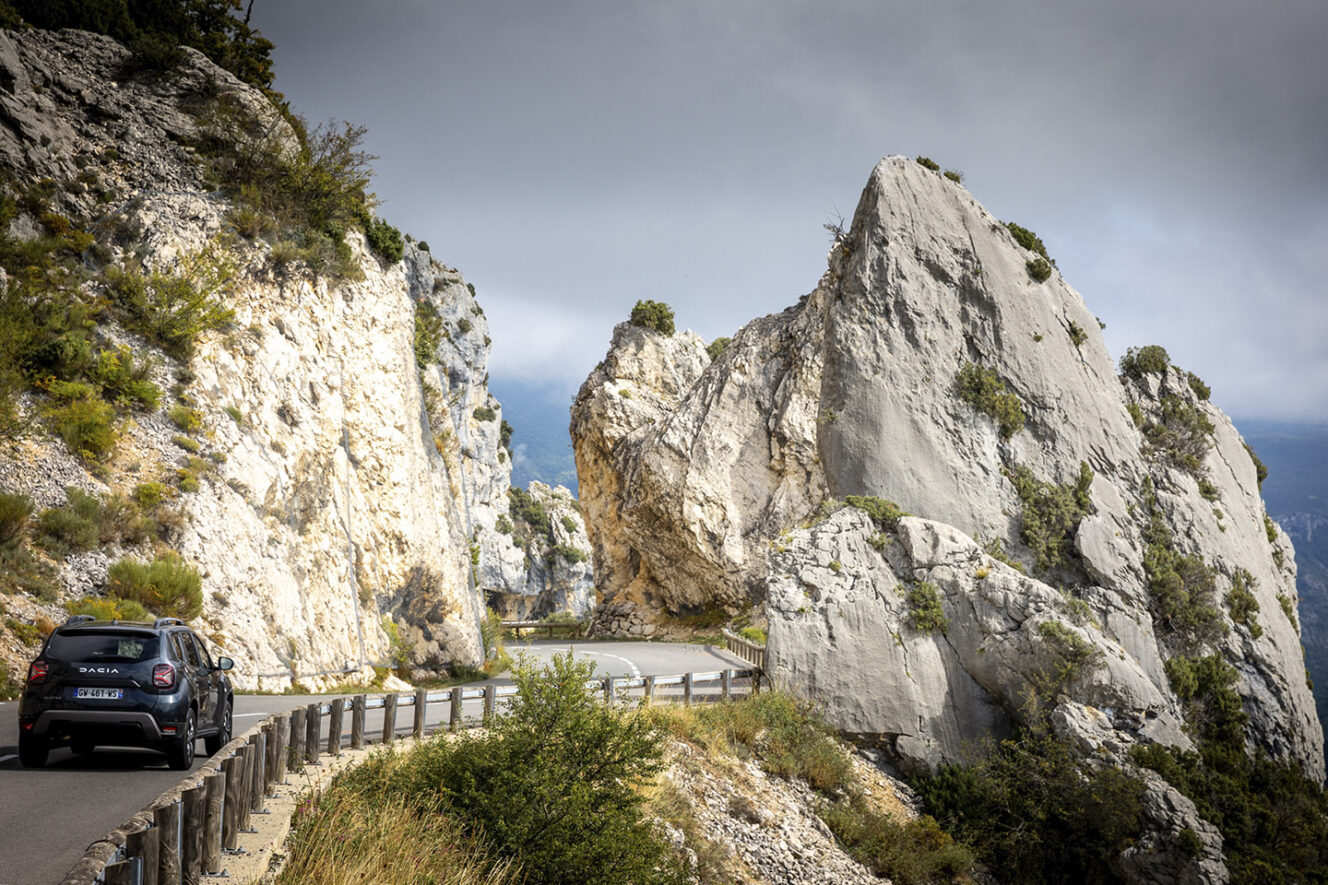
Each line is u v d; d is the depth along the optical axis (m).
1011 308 47.44
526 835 12.66
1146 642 37.19
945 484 42.81
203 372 28.94
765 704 28.73
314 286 34.62
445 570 37.84
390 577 34.59
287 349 32.16
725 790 22.67
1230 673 38.19
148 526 24.03
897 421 44.12
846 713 31.91
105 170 33.34
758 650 35.97
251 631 25.22
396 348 37.97
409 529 35.72
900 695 32.25
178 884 7.10
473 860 11.81
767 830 21.88
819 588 34.41
